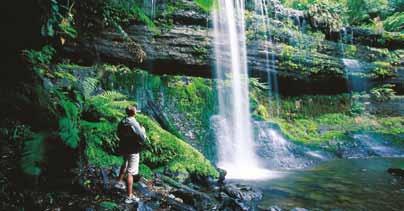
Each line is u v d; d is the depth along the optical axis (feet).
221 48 45.42
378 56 58.49
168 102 38.91
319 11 56.75
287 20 53.88
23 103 19.07
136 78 37.14
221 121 41.57
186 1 44.52
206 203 20.31
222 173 28.37
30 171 15.75
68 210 15.15
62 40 29.76
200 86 41.91
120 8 38.75
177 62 42.27
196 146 37.88
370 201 23.44
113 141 24.08
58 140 18.61
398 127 53.01
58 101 21.06
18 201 14.75
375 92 56.85
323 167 37.11
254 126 43.55
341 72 54.80
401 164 38.50
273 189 26.45
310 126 50.06
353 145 46.11
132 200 17.71
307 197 24.29
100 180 19.27
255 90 48.14
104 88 34.55
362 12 68.28
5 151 16.47
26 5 21.39
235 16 48.01
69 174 18.40
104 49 37.01
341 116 53.72
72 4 31.35
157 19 42.37
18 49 21.93
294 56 51.37
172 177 25.05
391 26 66.23
